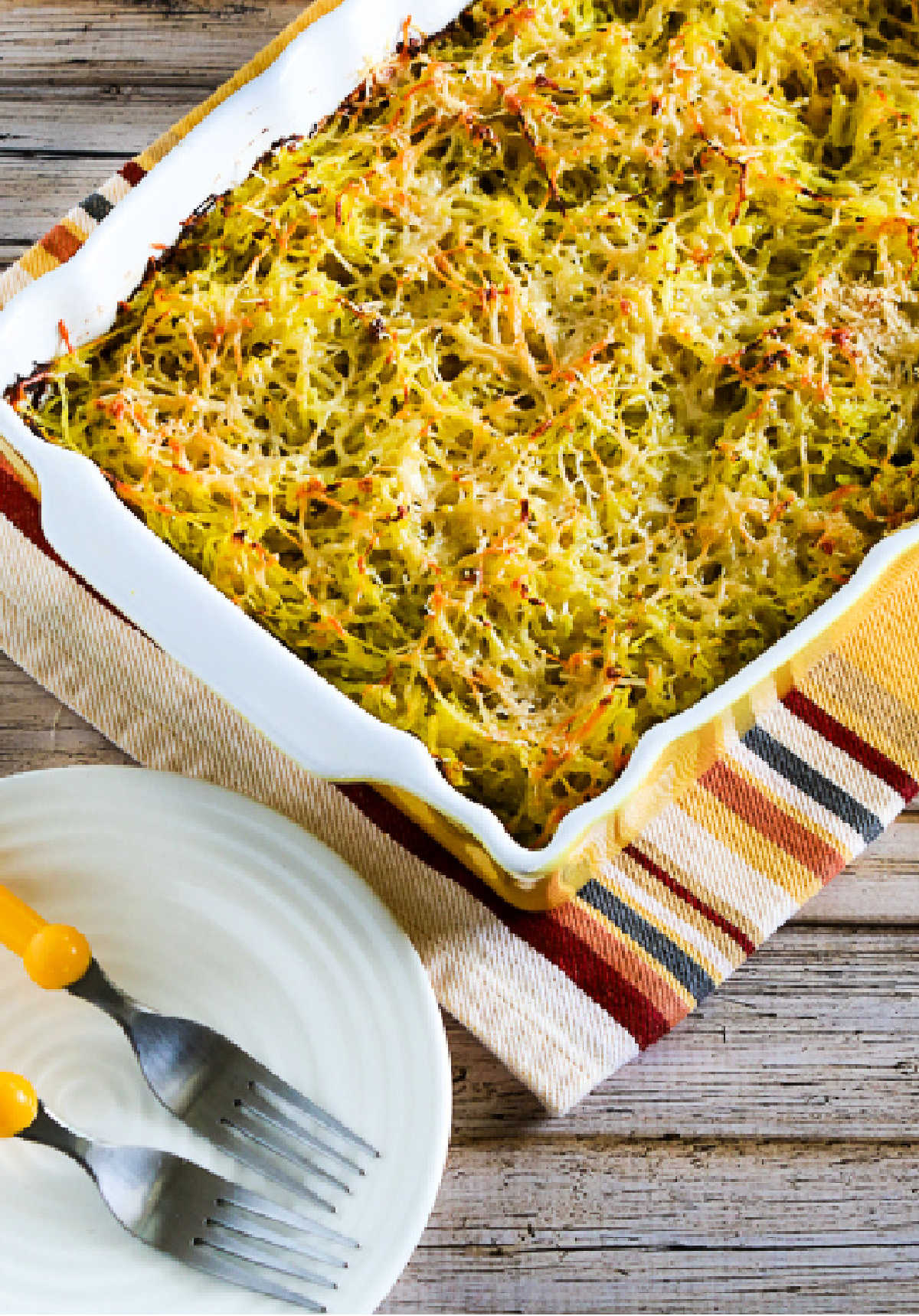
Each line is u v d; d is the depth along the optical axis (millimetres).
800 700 697
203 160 666
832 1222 663
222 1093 642
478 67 692
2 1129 622
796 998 684
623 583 656
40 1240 638
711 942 676
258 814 668
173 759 698
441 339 677
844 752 693
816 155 706
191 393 669
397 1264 627
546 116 687
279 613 648
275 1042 654
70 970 644
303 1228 629
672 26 709
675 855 683
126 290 671
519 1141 668
